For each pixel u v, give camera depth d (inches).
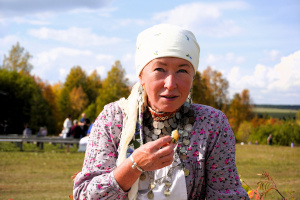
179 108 65.8
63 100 3595.0
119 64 3211.1
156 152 56.2
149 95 62.0
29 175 384.8
